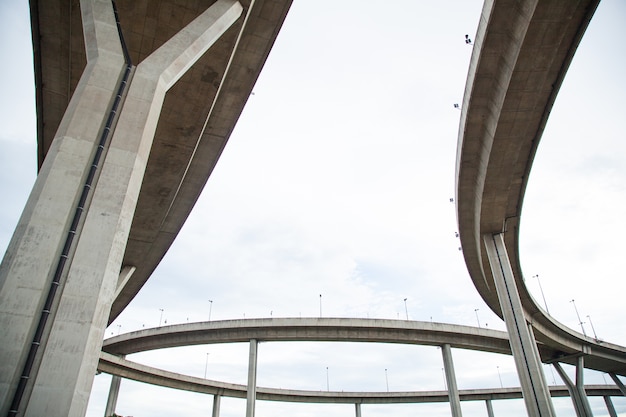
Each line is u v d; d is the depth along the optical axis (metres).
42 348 8.70
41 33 16.86
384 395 61.50
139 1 15.61
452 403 42.84
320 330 43.59
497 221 28.59
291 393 59.09
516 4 17.56
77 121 10.92
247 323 43.00
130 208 10.86
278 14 17.33
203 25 14.34
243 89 20.16
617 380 61.41
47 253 9.36
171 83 12.94
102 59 11.90
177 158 22.05
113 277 10.05
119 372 43.53
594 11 16.88
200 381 52.06
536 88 20.20
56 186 10.03
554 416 24.25
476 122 23.23
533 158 24.03
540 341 47.44
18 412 8.09
